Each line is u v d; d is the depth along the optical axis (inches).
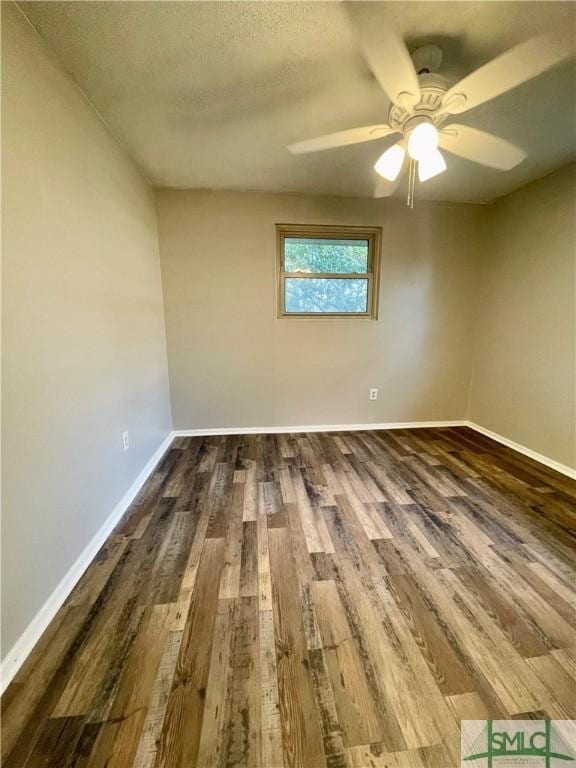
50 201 54.9
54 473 54.4
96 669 44.1
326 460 110.3
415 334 136.5
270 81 63.2
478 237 132.0
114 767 34.6
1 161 44.3
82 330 64.4
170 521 77.2
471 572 61.4
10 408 44.9
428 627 50.4
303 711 39.6
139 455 94.6
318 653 46.4
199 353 127.6
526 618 52.1
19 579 45.9
